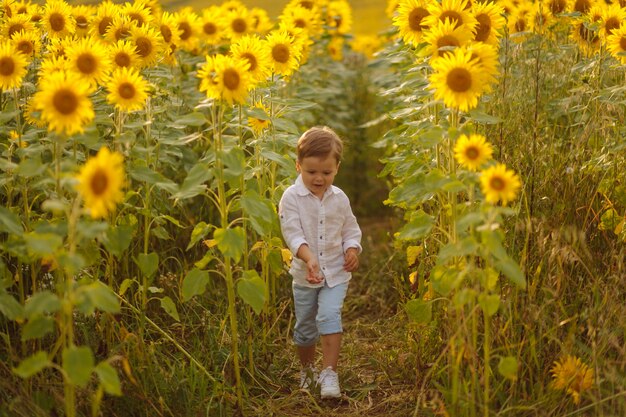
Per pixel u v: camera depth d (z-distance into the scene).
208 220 4.71
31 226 3.16
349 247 3.64
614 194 3.72
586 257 3.42
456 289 2.79
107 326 3.33
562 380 2.89
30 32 3.97
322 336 3.52
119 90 3.13
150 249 4.20
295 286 3.68
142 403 3.02
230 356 3.36
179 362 3.44
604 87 4.09
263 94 3.89
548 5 4.62
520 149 3.76
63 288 2.52
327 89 6.41
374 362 3.75
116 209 3.39
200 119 3.02
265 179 3.92
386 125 7.15
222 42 5.87
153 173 3.07
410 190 3.15
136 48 3.87
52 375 3.09
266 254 3.64
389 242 5.79
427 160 3.50
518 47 4.38
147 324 3.78
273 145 3.83
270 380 3.65
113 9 4.21
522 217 3.55
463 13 3.39
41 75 3.38
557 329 3.15
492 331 3.11
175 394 3.14
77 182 2.39
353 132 7.27
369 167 7.30
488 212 2.55
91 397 2.84
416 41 3.62
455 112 3.04
